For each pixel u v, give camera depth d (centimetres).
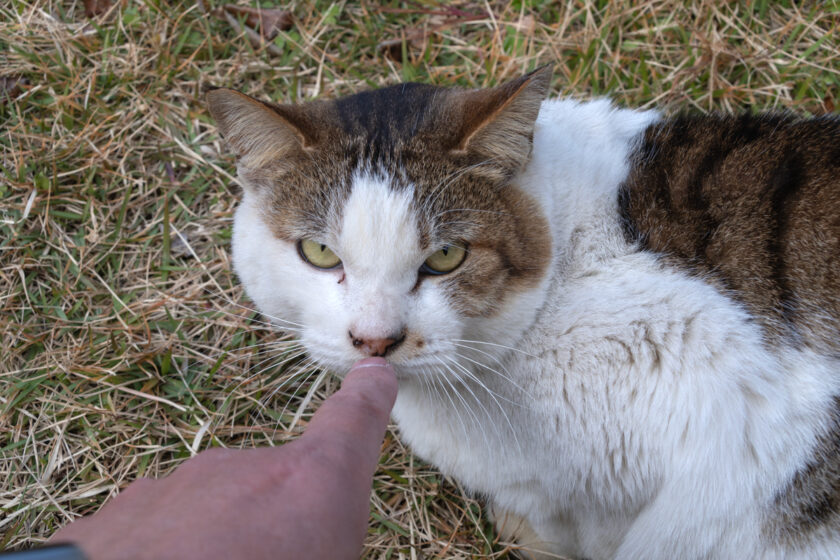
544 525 64
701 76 79
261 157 57
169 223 74
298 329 58
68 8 82
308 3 82
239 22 82
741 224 58
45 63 78
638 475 59
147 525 43
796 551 58
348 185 56
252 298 60
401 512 66
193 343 70
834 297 57
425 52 81
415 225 55
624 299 57
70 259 72
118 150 77
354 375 50
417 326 55
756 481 58
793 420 57
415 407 60
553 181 59
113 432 67
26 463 66
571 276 58
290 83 80
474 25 83
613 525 63
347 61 81
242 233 59
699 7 81
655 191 59
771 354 57
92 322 70
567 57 80
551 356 58
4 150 76
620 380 57
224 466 45
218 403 69
